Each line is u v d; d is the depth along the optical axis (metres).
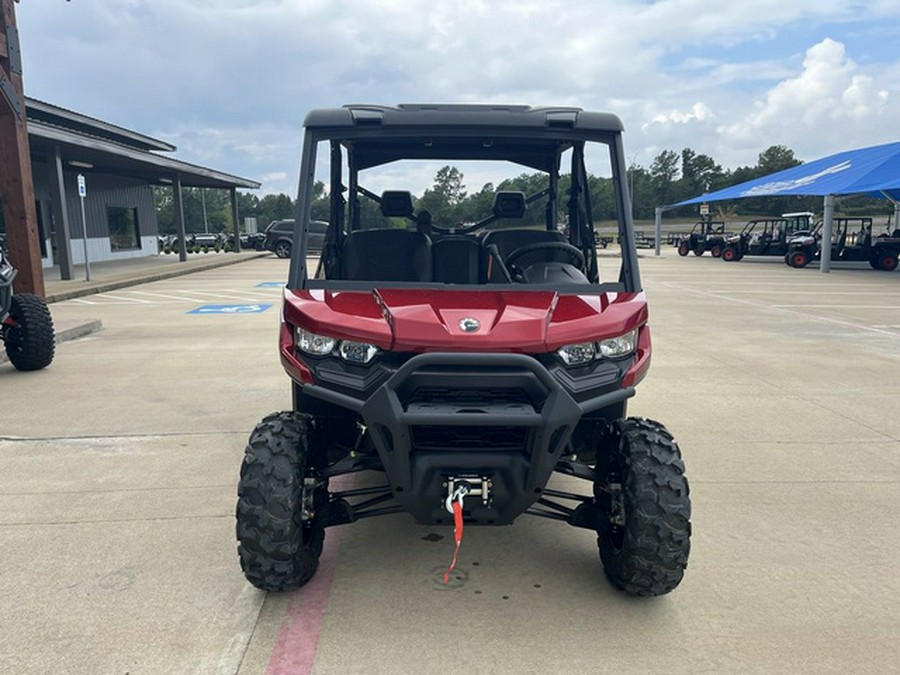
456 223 4.22
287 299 3.12
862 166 25.00
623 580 3.00
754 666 2.68
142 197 31.81
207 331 10.09
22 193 8.98
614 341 2.95
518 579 3.30
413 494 2.84
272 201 33.06
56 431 5.41
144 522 3.86
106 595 3.13
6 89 8.59
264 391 6.59
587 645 2.80
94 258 27.30
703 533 3.79
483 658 2.71
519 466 2.80
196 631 2.87
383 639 2.83
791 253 25.31
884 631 2.92
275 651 2.75
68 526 3.80
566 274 3.55
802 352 8.71
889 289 16.89
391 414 2.67
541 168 4.05
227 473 4.56
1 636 2.83
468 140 3.56
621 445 3.01
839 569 3.42
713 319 11.59
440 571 3.38
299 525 2.90
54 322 10.14
